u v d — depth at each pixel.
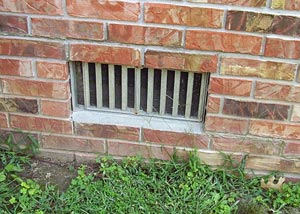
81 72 2.28
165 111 2.34
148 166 2.36
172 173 2.32
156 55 2.10
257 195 2.27
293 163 2.28
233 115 2.20
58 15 2.04
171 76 2.24
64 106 2.28
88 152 2.40
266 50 2.02
